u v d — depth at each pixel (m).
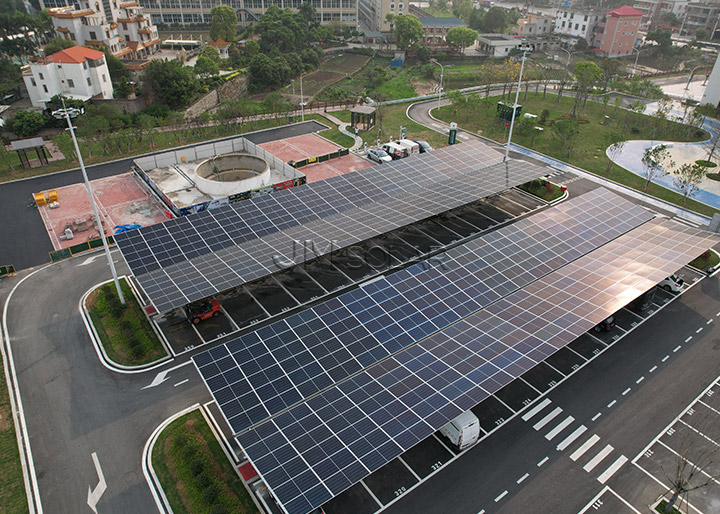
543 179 73.94
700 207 70.31
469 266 47.25
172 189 71.25
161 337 45.06
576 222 55.88
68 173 77.31
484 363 35.59
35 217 64.56
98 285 52.09
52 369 41.69
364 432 30.31
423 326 40.00
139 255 48.53
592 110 111.12
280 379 34.12
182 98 108.25
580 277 46.53
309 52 144.25
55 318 47.44
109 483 32.72
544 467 34.38
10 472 33.44
